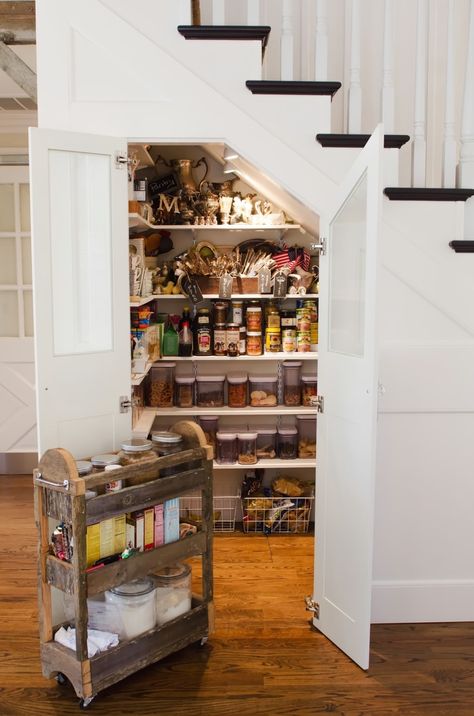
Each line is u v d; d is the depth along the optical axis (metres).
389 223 2.72
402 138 2.66
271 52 2.91
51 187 2.42
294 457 3.90
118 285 2.60
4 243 4.84
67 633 2.33
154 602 2.44
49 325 2.43
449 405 2.75
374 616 2.81
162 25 2.57
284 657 2.53
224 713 2.19
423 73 2.80
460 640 2.66
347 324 2.48
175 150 3.88
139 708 2.22
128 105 2.59
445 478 2.79
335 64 2.92
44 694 2.30
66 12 2.55
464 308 2.74
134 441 2.51
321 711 2.20
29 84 3.33
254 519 3.83
